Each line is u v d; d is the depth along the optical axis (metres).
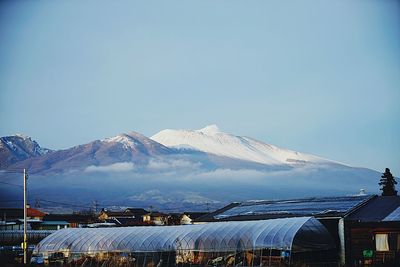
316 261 42.09
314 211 47.16
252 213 53.50
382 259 40.47
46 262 49.12
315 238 41.91
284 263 39.78
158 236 47.91
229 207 59.53
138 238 48.09
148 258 46.69
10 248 61.78
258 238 42.88
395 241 40.88
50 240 50.94
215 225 47.19
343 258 42.22
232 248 43.78
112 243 48.41
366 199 46.84
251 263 42.41
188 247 45.69
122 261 46.47
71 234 51.12
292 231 41.69
